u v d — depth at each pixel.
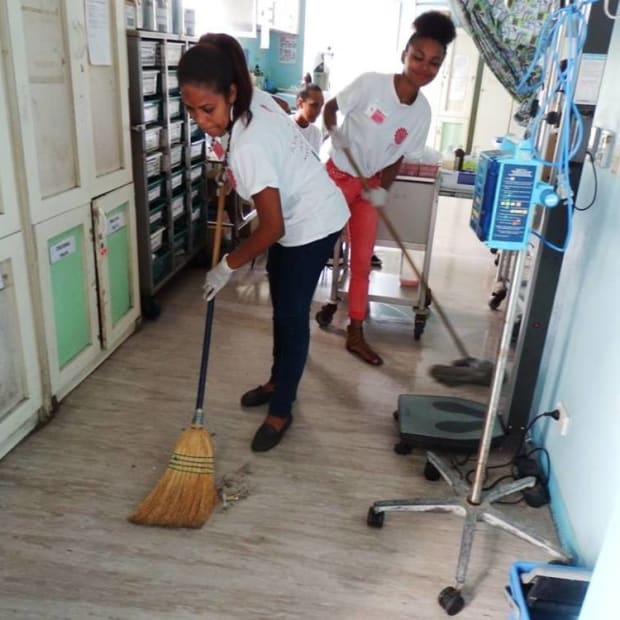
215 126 1.72
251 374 2.69
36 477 1.96
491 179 1.45
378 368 2.84
